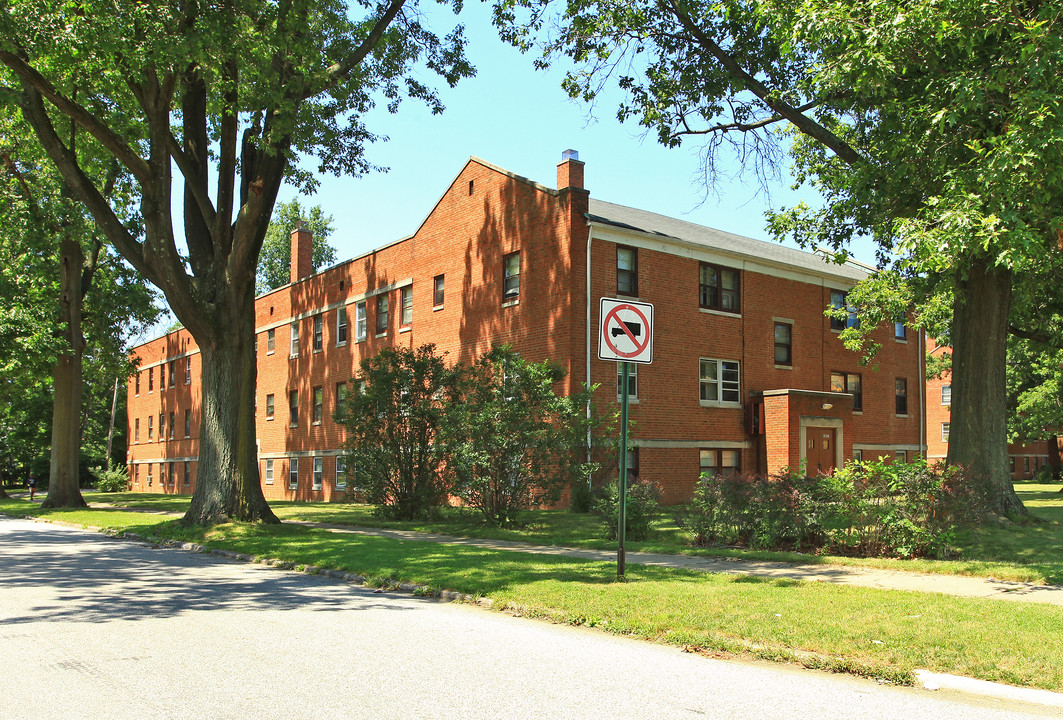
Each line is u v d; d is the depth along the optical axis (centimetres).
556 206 2356
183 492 4825
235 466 1716
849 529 1190
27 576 1130
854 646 630
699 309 2603
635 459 2394
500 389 1795
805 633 670
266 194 1734
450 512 2177
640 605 793
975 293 1484
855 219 1655
